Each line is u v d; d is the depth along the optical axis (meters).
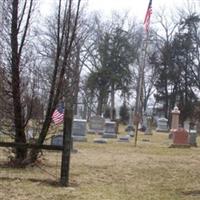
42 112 14.95
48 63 22.30
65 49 14.35
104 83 76.12
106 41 77.00
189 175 15.19
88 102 75.94
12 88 13.92
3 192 10.51
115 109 85.56
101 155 20.91
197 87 81.62
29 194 10.46
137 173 15.14
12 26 13.80
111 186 12.31
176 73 82.25
